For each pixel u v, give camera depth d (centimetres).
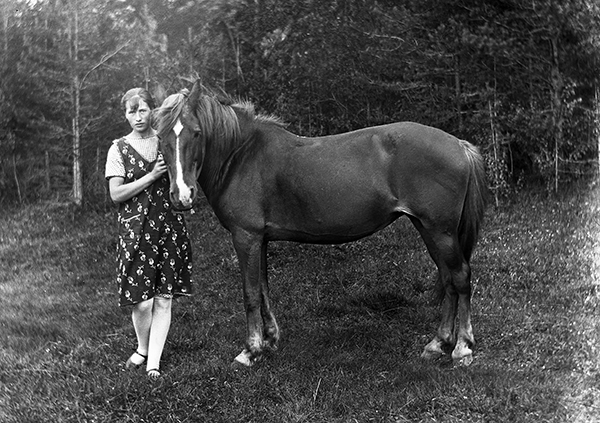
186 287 414
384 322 506
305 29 946
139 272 390
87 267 693
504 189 856
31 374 412
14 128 1009
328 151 399
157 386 378
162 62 993
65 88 1016
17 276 653
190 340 468
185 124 371
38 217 909
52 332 499
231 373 394
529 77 873
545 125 832
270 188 405
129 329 501
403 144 385
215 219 825
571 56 855
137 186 386
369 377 393
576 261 607
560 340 440
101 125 1034
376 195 389
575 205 772
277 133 414
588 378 379
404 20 898
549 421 333
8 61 999
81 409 361
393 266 625
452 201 384
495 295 547
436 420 341
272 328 435
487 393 364
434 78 942
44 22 1021
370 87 924
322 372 398
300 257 668
